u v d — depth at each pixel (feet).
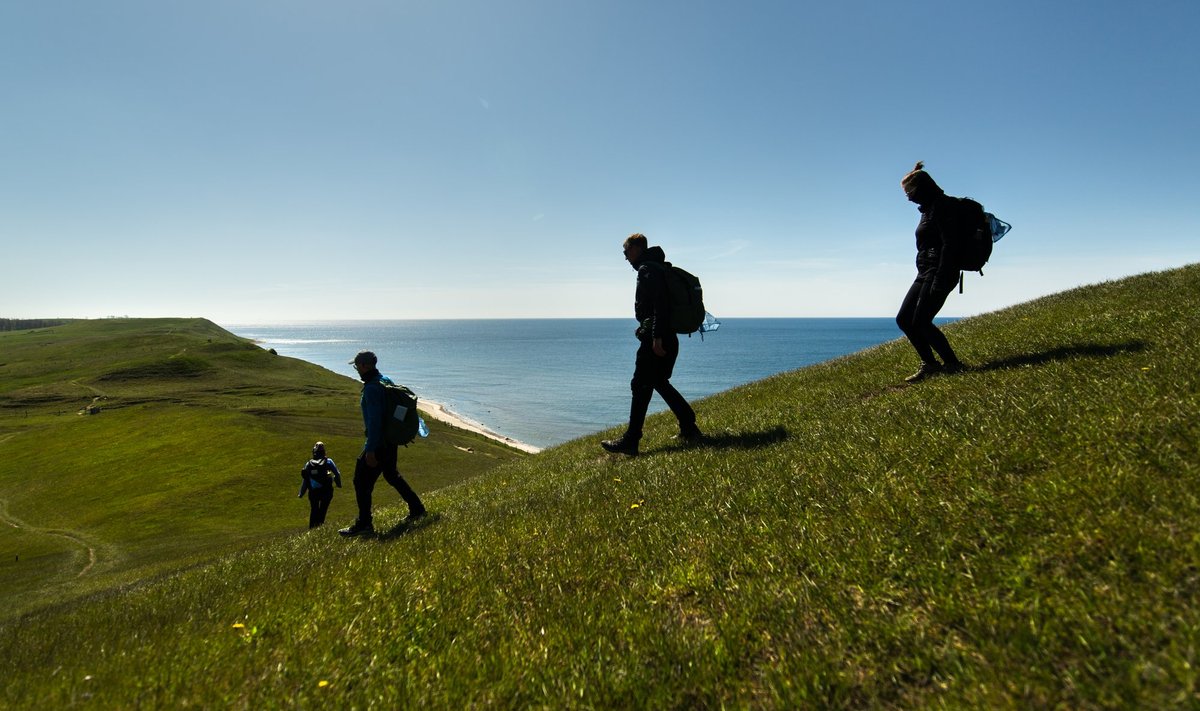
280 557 35.19
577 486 31.22
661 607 15.64
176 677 15.99
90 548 102.27
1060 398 22.04
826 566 15.49
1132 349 26.35
